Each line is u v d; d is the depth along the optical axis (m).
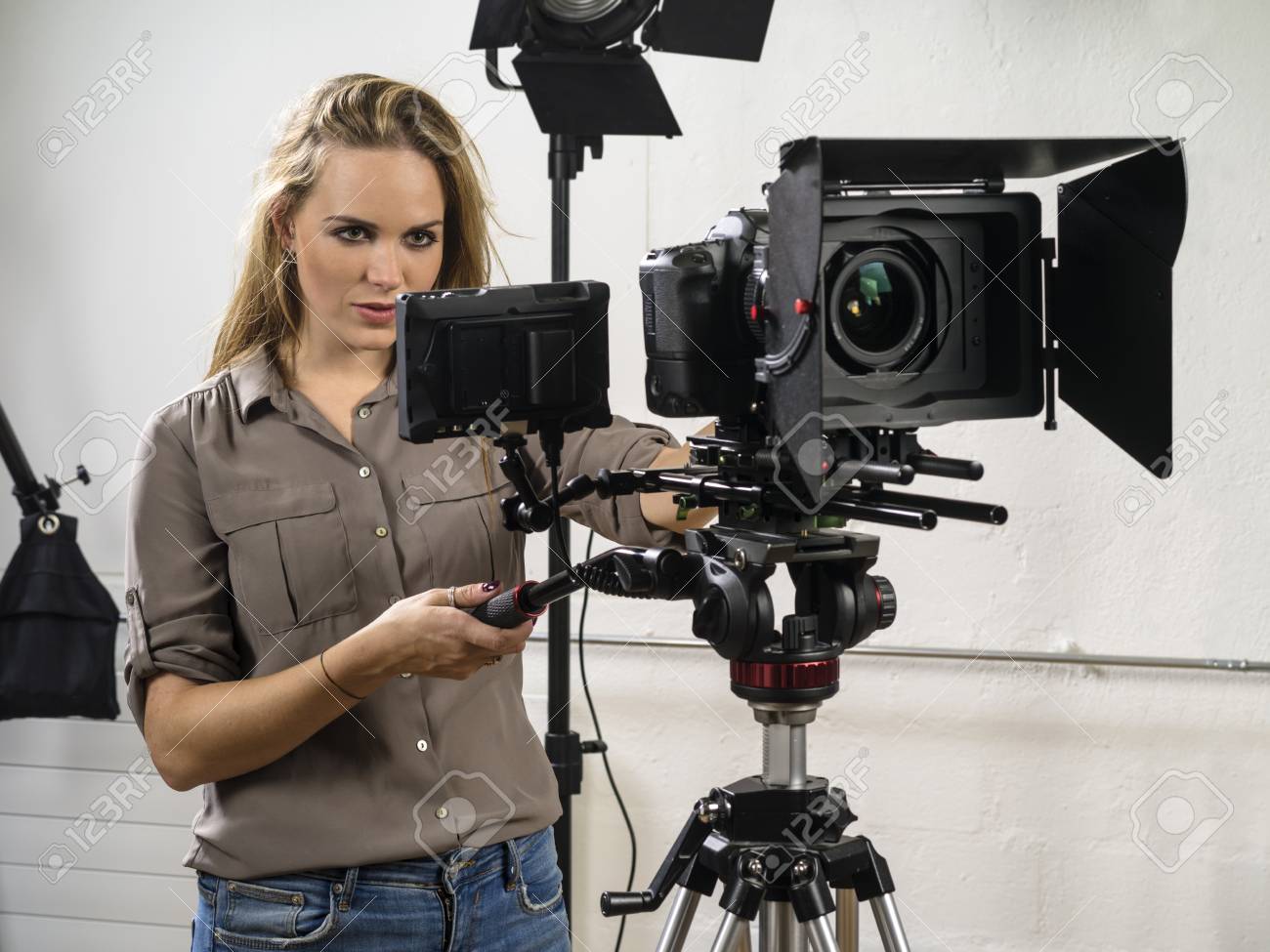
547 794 1.32
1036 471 2.17
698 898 1.24
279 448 1.25
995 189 1.18
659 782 2.32
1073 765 2.20
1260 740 2.13
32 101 2.41
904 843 2.26
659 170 2.23
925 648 2.22
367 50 2.29
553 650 2.02
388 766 1.22
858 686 2.26
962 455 2.19
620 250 2.25
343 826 1.20
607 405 1.15
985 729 2.22
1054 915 2.22
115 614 2.32
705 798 1.21
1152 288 1.23
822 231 0.98
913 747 2.24
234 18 2.33
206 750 1.18
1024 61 2.12
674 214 2.23
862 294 1.12
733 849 1.15
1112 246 1.22
